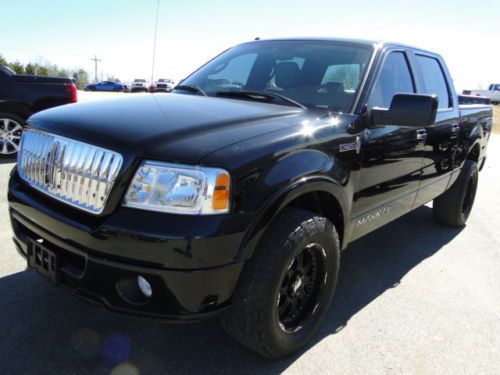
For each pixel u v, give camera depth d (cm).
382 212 326
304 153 227
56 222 207
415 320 297
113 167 193
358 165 271
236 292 210
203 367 234
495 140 1484
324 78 302
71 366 226
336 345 263
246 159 200
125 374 223
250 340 219
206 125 216
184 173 188
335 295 323
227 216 191
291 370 237
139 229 184
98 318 268
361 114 277
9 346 237
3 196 473
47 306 275
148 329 262
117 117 225
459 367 252
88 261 197
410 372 245
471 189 501
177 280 188
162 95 298
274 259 209
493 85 4978
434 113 256
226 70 346
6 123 678
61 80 718
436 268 383
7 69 682
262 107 263
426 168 373
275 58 333
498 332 290
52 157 221
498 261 408
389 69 324
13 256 335
